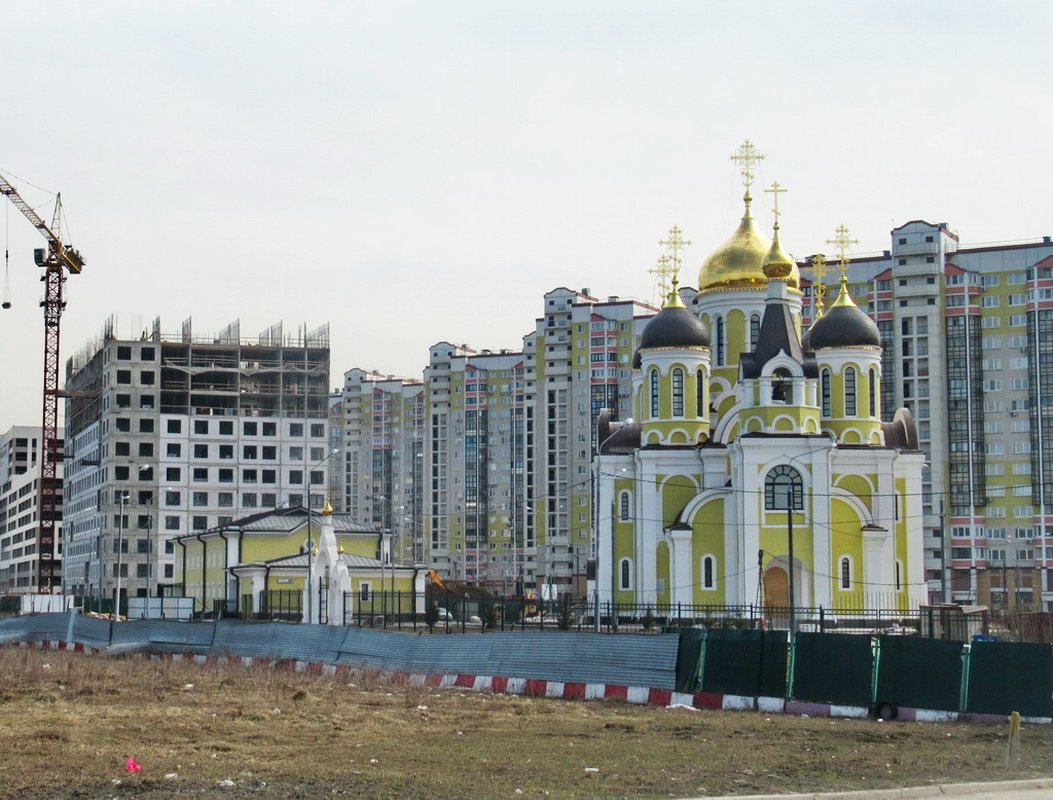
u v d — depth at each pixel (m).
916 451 106.25
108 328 187.75
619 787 30.02
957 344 168.38
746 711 46.81
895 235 170.88
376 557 123.19
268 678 57.31
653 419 109.19
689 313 110.00
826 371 105.38
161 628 78.94
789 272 102.25
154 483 179.62
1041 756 35.81
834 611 86.56
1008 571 163.38
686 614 100.62
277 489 184.12
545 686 52.62
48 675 58.53
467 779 30.86
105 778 30.50
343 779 30.61
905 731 40.88
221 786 29.53
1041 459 163.12
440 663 59.31
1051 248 165.38
